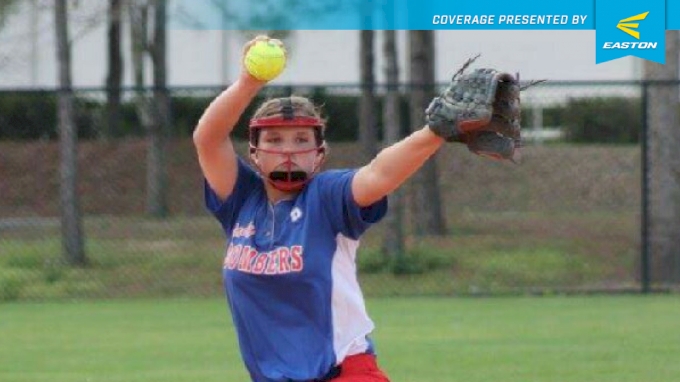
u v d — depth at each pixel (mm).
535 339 32188
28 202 65250
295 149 12383
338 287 12164
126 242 53250
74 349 31422
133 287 45969
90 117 70125
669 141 46281
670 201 46250
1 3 56969
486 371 27188
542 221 59219
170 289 45812
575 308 39469
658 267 46188
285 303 12266
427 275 46656
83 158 67625
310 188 12375
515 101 11109
